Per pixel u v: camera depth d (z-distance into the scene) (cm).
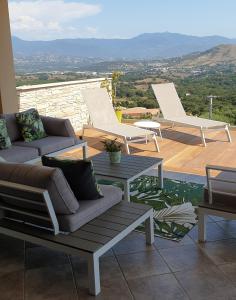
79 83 772
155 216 362
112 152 411
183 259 283
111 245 250
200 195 414
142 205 304
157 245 305
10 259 290
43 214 263
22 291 249
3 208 281
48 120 547
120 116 763
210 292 243
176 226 339
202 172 489
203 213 300
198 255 288
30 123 511
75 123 778
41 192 242
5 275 268
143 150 604
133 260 283
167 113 702
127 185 364
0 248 307
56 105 729
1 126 466
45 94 702
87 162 273
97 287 243
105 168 396
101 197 293
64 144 510
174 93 729
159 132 684
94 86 812
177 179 466
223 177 331
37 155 468
